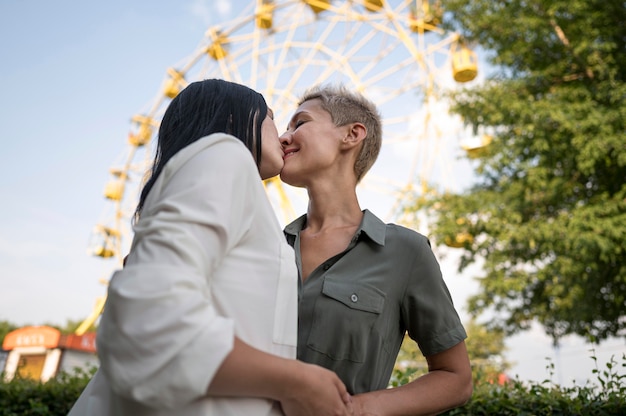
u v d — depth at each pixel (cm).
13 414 334
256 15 1941
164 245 70
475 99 759
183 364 63
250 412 73
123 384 64
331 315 110
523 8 746
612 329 784
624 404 225
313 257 125
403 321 122
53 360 1132
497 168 757
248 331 77
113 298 67
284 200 1573
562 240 689
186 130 95
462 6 795
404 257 119
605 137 647
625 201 666
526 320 896
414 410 108
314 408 74
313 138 136
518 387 262
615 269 721
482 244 746
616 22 747
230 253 80
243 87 105
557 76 766
